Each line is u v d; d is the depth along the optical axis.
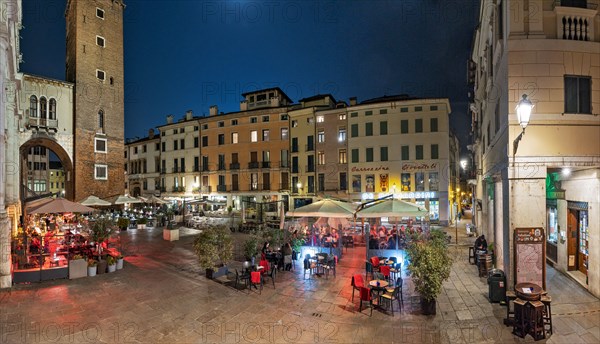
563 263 12.20
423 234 15.23
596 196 9.84
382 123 34.00
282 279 12.22
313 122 38.16
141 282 11.70
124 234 23.33
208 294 10.49
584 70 9.70
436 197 31.89
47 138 32.97
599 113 9.66
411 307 9.47
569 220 11.95
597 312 8.87
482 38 17.16
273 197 41.03
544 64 9.65
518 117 8.91
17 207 18.84
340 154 36.25
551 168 10.03
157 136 53.44
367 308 9.39
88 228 19.84
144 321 8.45
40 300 9.84
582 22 9.94
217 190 44.34
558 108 9.59
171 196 48.25
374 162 34.09
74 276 12.08
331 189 36.22
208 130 45.44
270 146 41.19
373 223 24.03
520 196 9.62
